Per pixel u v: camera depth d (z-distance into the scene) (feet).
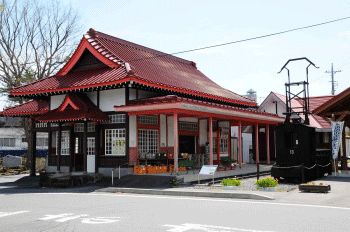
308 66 70.59
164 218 29.04
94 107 69.92
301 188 45.93
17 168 110.42
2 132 145.38
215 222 27.09
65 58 118.42
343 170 71.56
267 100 116.47
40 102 84.43
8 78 112.27
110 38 82.07
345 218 28.45
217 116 72.18
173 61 98.32
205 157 84.38
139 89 69.15
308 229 24.56
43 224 27.58
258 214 30.45
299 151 58.23
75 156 74.38
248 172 74.54
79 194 50.62
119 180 61.36
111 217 29.99
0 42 111.45
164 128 74.08
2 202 41.91
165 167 70.28
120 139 67.62
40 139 140.05
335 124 65.98
